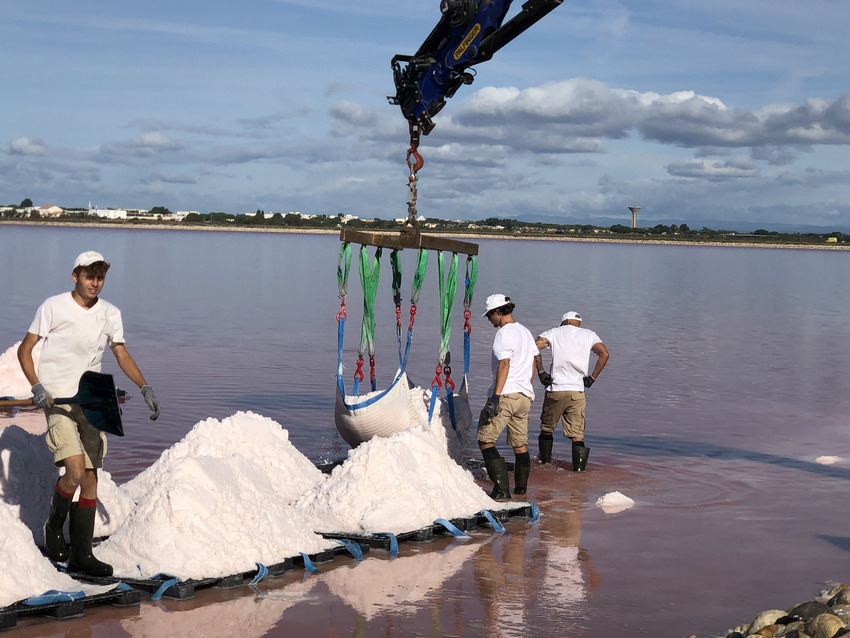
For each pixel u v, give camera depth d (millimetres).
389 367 15148
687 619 5277
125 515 6496
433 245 8844
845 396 13742
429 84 8617
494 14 8094
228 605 5324
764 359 17844
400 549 6512
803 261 90062
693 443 10398
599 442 10438
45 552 5867
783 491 8344
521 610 5352
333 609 5301
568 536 6910
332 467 8625
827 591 5652
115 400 5387
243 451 7457
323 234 165250
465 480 7594
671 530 7098
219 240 98438
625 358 17391
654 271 56594
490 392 8195
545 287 36938
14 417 10422
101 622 5031
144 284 32406
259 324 20875
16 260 42562
